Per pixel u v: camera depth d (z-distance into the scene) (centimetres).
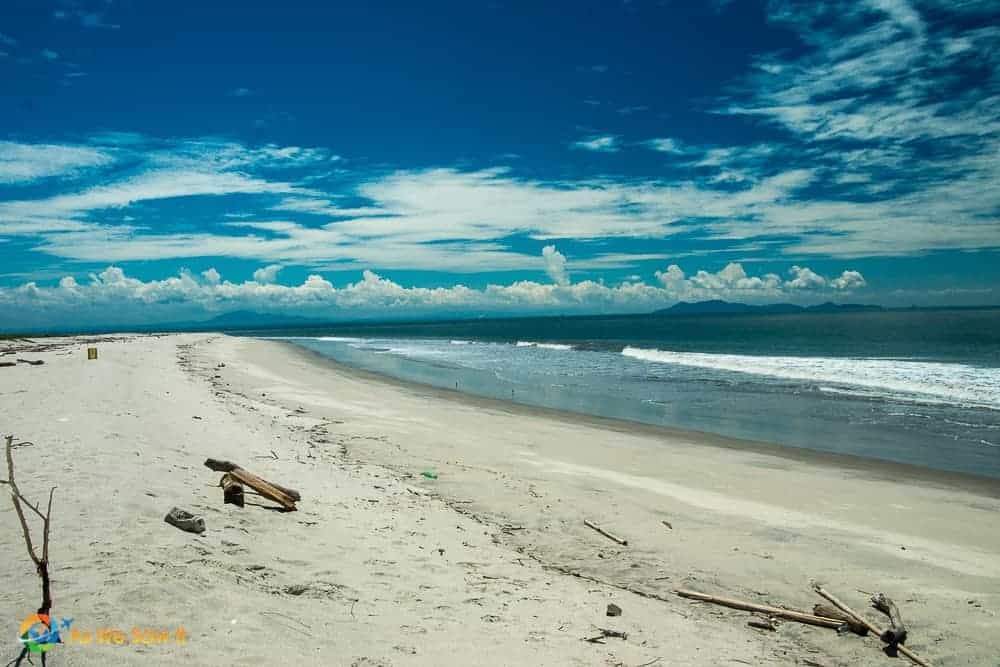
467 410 2175
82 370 2367
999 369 2862
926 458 1498
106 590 497
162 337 7644
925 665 623
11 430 1098
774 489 1242
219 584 555
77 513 665
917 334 6206
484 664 507
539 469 1362
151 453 991
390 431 1714
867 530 1010
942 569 855
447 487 1199
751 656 611
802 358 3772
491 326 17250
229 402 1978
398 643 519
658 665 558
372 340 8556
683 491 1219
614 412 2180
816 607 724
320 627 519
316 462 1217
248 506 812
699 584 804
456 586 684
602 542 944
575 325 16225
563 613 654
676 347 5425
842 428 1855
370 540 789
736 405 2292
